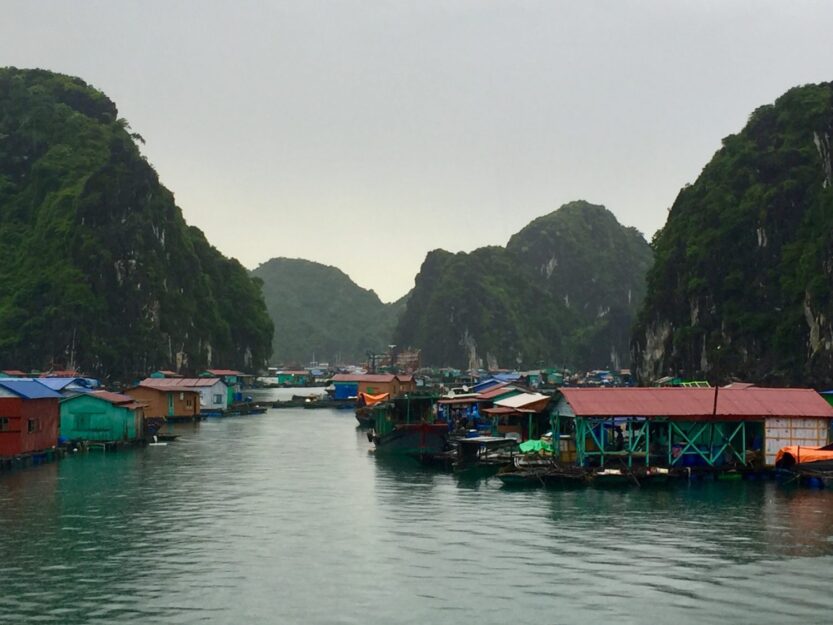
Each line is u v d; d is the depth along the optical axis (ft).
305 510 157.79
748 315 540.52
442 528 141.38
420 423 245.65
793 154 570.05
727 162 622.13
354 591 107.24
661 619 96.63
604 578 111.75
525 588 107.86
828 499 164.96
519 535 135.74
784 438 188.75
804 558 120.98
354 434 318.86
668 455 186.80
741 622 95.55
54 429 235.61
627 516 149.79
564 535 135.44
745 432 194.29
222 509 158.81
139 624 95.50
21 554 124.47
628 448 188.85
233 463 226.99
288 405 497.87
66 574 114.21
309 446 273.13
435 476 201.77
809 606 100.53
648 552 124.77
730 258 570.87
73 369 652.48
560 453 193.26
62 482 190.60
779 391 199.21
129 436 266.36
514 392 288.51
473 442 211.61
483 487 183.62
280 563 119.85
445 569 116.47
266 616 98.22
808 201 549.13
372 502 165.78
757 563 118.52
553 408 203.10
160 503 164.96
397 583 110.32
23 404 212.02
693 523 143.64
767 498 166.20
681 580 110.63
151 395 363.56
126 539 133.90
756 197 568.00
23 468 212.43
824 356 469.16
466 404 283.79
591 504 161.48
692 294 586.45
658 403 189.16
